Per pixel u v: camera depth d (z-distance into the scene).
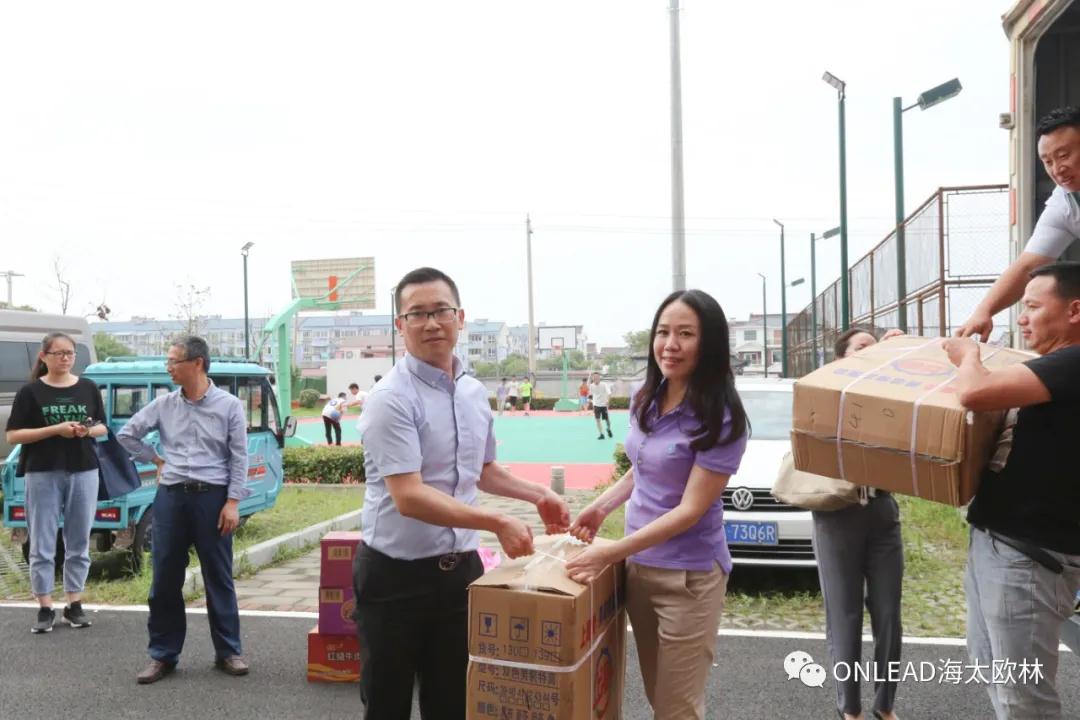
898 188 12.06
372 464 2.77
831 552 3.56
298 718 3.95
